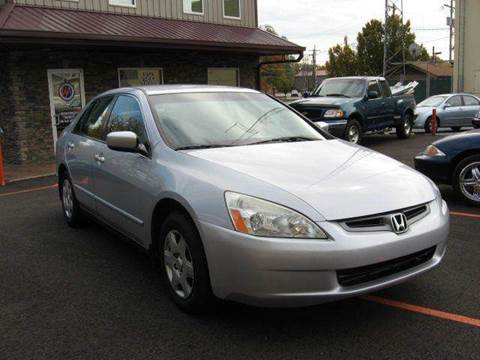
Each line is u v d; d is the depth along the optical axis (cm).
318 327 363
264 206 330
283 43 1764
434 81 3650
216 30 1691
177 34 1475
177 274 391
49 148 1319
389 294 414
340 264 320
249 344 342
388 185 366
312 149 435
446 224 379
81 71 1373
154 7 1602
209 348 338
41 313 396
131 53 1486
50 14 1286
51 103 1311
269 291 323
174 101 475
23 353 338
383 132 1792
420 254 361
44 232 617
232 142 441
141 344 345
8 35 1076
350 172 379
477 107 1939
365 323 367
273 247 318
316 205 330
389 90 1520
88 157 542
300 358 324
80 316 389
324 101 1328
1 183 975
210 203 347
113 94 543
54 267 496
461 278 444
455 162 700
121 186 465
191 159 396
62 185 651
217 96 505
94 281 458
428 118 1845
